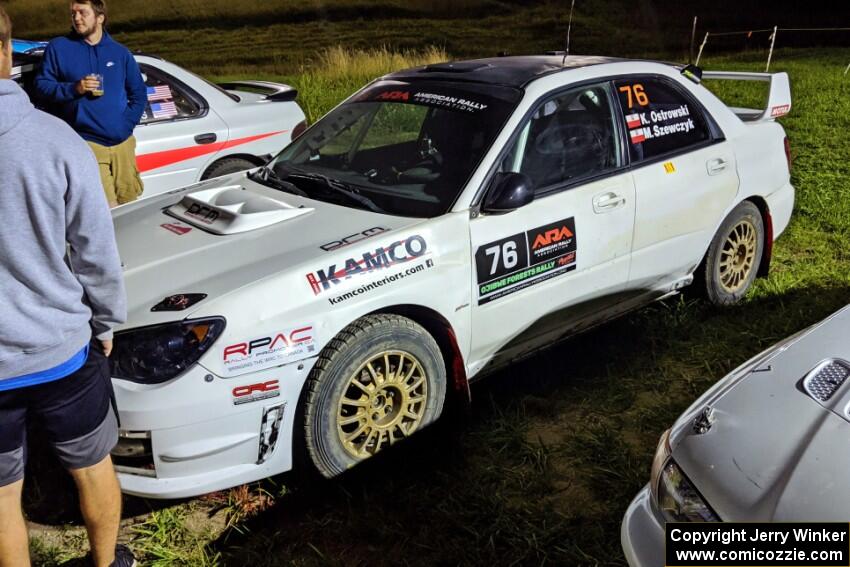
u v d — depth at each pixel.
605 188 3.79
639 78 4.15
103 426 2.39
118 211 3.85
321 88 12.85
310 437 3.00
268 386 2.84
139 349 2.75
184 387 2.72
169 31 41.72
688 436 2.32
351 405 3.10
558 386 3.98
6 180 1.97
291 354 2.87
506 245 3.43
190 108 5.89
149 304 2.87
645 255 4.05
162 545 2.92
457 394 3.46
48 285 2.10
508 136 3.51
